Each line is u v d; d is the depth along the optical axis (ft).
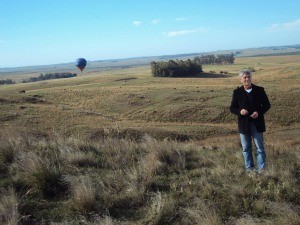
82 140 32.09
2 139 28.45
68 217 16.84
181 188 19.51
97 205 17.83
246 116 22.80
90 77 486.38
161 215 16.47
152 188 20.22
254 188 19.56
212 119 195.31
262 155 22.82
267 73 426.51
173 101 238.89
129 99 253.44
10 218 15.84
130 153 27.20
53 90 321.93
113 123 153.48
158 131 140.87
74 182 19.72
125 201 18.37
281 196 18.43
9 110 166.30
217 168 22.86
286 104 204.64
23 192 19.29
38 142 29.84
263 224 15.58
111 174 22.16
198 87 297.12
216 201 18.01
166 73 454.40
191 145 31.68
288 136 142.51
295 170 22.82
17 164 22.75
